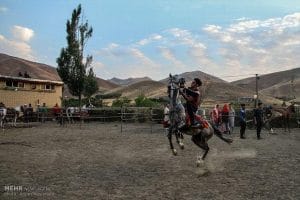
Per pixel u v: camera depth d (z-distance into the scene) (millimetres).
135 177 10391
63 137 21359
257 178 10328
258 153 15312
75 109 36719
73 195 8422
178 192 8766
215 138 21891
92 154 14727
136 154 14828
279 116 30812
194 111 11445
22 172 10859
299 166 12211
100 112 38281
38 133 23828
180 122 11539
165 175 10695
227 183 9703
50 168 11586
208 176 10570
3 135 22344
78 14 47500
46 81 42625
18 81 39562
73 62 47375
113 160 13281
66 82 47562
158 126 31641
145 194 8562
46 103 43125
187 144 18406
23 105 38031
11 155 14188
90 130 26688
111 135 22906
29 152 15086
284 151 15984
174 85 11859
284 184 9609
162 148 16750
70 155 14391
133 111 37281
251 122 30359
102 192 8727
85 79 47781
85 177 10336
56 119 35750
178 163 12695
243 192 8781
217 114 26031
